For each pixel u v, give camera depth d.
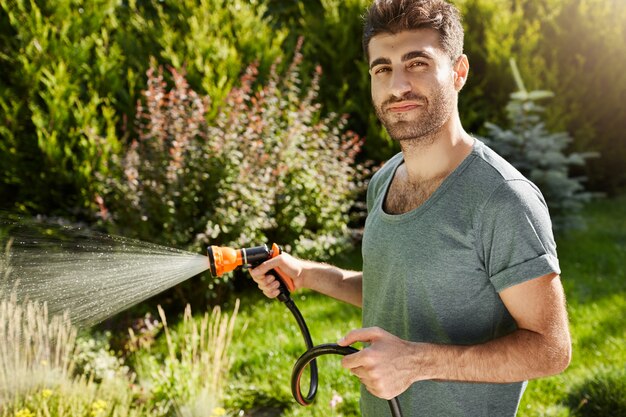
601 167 7.91
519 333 1.35
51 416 2.97
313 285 1.88
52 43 5.09
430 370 1.33
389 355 1.29
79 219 5.05
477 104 7.00
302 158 5.34
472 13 7.21
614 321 4.33
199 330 4.32
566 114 7.42
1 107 4.99
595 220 6.94
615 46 7.62
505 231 1.34
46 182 4.98
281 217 5.20
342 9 6.78
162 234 4.59
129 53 5.68
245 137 4.92
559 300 1.33
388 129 1.48
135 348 3.93
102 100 5.24
